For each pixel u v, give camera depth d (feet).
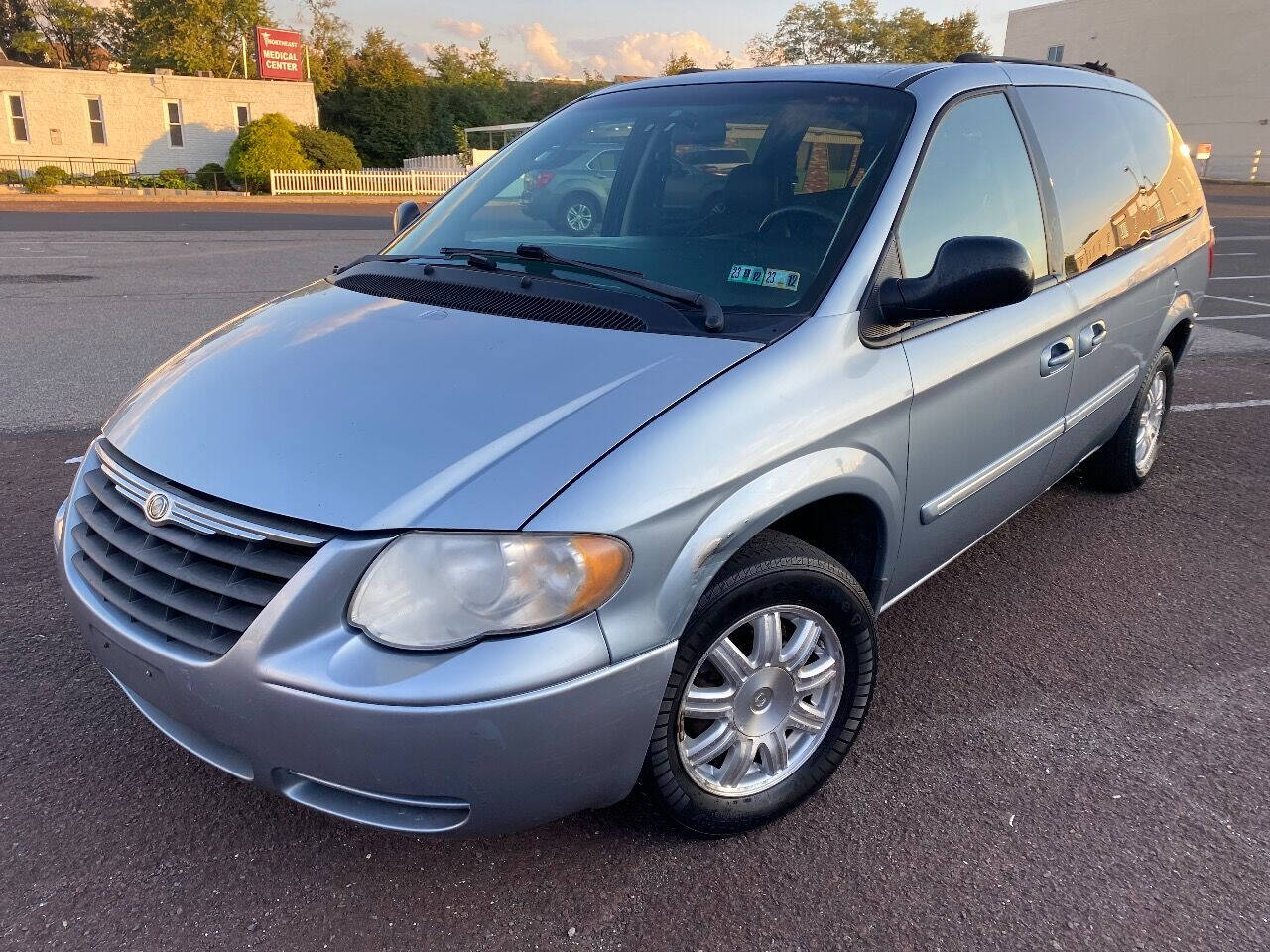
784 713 7.98
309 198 97.45
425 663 6.00
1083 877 7.72
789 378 7.39
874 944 7.03
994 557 13.56
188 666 6.46
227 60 148.97
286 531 6.27
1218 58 143.13
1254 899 7.52
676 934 7.07
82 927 6.98
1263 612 12.11
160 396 8.09
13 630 10.89
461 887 7.47
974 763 9.09
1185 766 9.11
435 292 9.01
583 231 10.15
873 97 9.62
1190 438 19.03
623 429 6.64
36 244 48.39
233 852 7.75
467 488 6.25
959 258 7.80
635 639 6.44
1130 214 13.10
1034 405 10.58
